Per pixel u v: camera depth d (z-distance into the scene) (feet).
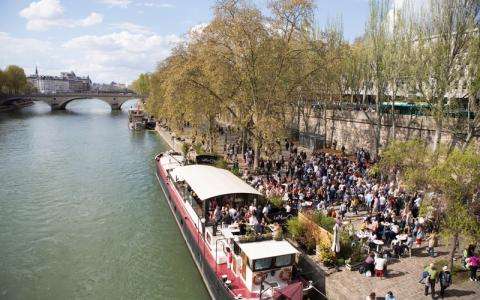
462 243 66.74
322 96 160.45
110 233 88.94
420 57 88.28
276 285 54.70
